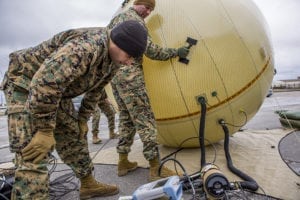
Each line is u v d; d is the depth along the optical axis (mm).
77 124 2193
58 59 1473
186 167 2910
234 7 2949
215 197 1954
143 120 2557
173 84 2770
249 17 2992
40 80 1468
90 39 1550
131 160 3389
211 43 2738
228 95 2807
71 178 2928
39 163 1657
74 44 1513
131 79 2514
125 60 1610
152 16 2885
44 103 1489
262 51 2992
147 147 2557
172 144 3338
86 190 2396
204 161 2709
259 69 2949
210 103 2793
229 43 2775
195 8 2842
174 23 2805
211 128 2967
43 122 1562
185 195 2193
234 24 2844
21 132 1685
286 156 3064
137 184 2658
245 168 2764
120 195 2443
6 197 2203
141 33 1580
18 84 1753
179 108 2836
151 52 2531
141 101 2541
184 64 2723
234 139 3908
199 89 2748
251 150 3342
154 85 2830
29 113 1577
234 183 2232
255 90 2965
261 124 5398
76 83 1732
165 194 1531
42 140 1585
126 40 1543
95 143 4863
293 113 4461
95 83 1831
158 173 2426
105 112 5109
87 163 2340
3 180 2285
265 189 2283
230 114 2912
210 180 1953
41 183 1666
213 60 2721
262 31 3078
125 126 2859
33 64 1779
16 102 1734
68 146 2225
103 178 2871
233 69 2771
